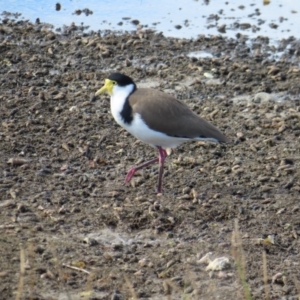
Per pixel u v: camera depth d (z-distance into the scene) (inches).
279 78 743.7
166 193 550.6
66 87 718.5
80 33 844.6
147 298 434.3
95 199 538.6
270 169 586.9
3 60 767.7
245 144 626.5
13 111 661.9
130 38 830.5
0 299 419.5
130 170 561.0
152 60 782.5
